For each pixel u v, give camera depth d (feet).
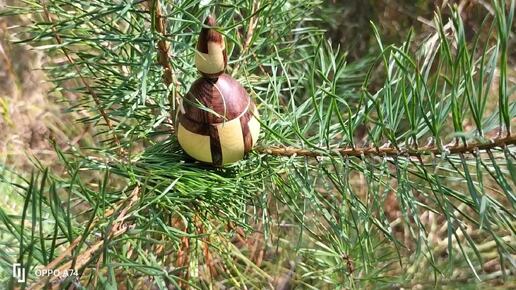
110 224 0.88
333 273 1.97
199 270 1.77
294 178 1.17
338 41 2.40
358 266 1.85
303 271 2.23
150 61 1.03
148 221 1.01
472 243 0.96
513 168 0.89
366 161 1.06
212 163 1.10
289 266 2.19
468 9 2.42
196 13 1.16
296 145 1.13
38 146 2.40
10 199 2.10
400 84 1.06
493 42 2.34
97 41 1.12
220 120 1.05
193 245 1.46
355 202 1.12
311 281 2.25
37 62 2.40
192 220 1.25
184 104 1.06
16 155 2.36
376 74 2.26
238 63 1.34
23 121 2.39
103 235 0.91
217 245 1.50
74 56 1.65
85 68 1.44
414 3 2.40
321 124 1.12
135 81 1.20
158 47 1.07
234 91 1.05
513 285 2.21
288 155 1.16
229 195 1.14
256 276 2.18
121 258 0.93
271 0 1.25
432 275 2.18
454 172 1.11
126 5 0.97
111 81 1.32
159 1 1.03
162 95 1.23
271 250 2.18
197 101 1.03
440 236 2.31
